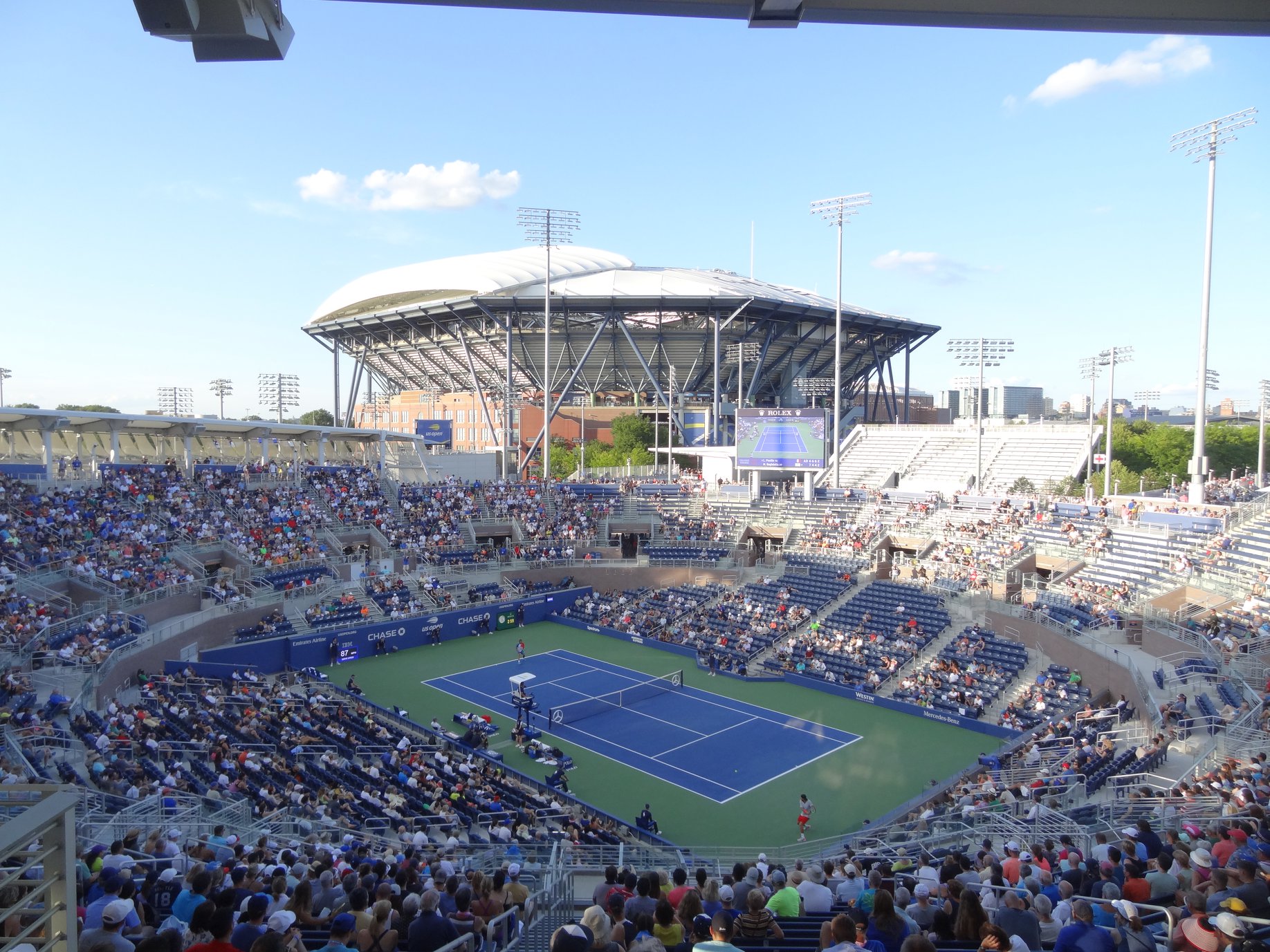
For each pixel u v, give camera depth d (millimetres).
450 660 55000
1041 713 40469
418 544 69500
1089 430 79438
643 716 44688
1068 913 11508
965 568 57969
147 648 42250
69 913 5508
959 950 11062
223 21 7070
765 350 120562
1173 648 39094
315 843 21312
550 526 75938
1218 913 9133
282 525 62156
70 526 50312
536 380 136875
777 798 34688
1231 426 125812
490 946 10812
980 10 8023
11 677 34281
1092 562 53500
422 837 24125
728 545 72000
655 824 31875
